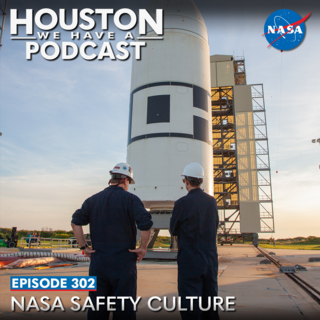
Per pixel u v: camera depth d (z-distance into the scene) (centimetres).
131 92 2084
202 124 1933
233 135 4522
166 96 1898
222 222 4191
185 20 2064
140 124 1917
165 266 1433
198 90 1973
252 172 4166
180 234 372
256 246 3844
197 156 1855
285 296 670
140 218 340
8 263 1239
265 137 4262
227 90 4656
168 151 1814
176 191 1769
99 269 332
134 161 1889
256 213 4028
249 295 683
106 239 341
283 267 1113
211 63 4703
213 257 363
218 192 4216
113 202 353
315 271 1125
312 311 536
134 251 341
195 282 350
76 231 357
